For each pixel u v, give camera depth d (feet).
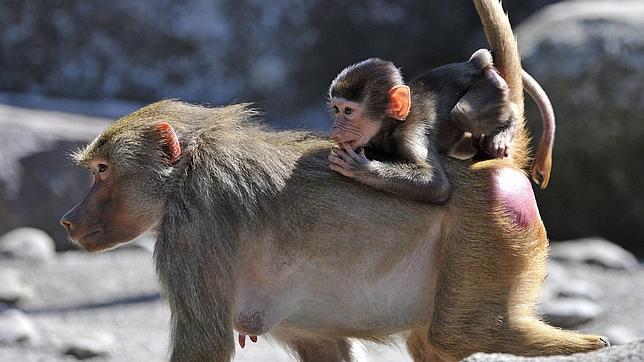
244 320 31.94
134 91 87.35
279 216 31.30
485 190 31.27
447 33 90.43
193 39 87.40
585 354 27.09
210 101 87.25
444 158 31.65
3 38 86.99
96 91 87.10
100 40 87.35
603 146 70.33
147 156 31.99
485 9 33.86
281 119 86.94
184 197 31.24
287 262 31.58
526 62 72.69
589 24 72.69
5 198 67.82
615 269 62.95
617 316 54.19
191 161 31.89
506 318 31.09
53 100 85.05
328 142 32.55
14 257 64.28
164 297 31.30
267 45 87.92
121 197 32.19
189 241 30.76
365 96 30.42
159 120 32.42
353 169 30.27
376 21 89.51
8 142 68.90
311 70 88.33
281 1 88.43
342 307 32.37
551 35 72.95
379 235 31.30
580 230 71.82
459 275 31.14
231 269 30.83
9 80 86.84
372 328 32.81
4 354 47.01
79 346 47.55
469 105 31.24
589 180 70.95
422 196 30.30
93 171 32.63
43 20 87.15
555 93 71.15
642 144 69.92
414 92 31.60
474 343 31.14
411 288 32.12
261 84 87.66
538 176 34.88
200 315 30.55
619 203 70.85
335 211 31.19
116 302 56.85
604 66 70.64
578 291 55.98
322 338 34.09
